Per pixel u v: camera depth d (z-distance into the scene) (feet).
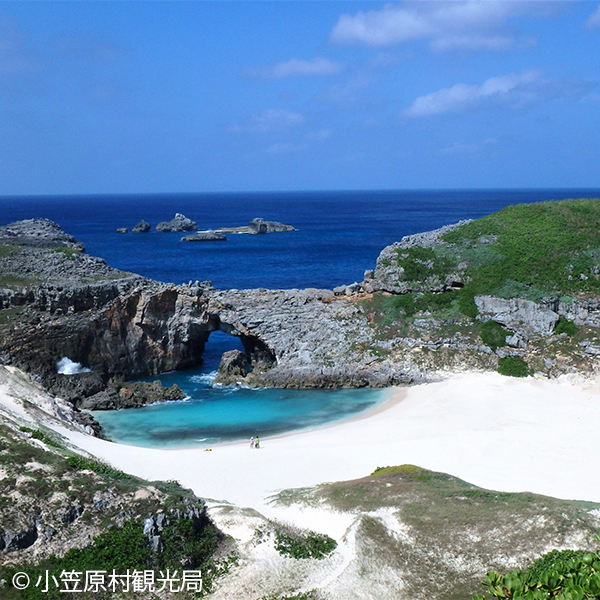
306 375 231.30
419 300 253.03
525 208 302.86
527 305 234.58
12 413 157.89
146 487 121.49
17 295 230.48
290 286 402.93
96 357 233.96
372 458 159.12
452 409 196.85
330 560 108.58
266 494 137.80
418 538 111.24
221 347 288.71
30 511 108.47
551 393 206.90
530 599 58.08
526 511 114.52
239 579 104.42
